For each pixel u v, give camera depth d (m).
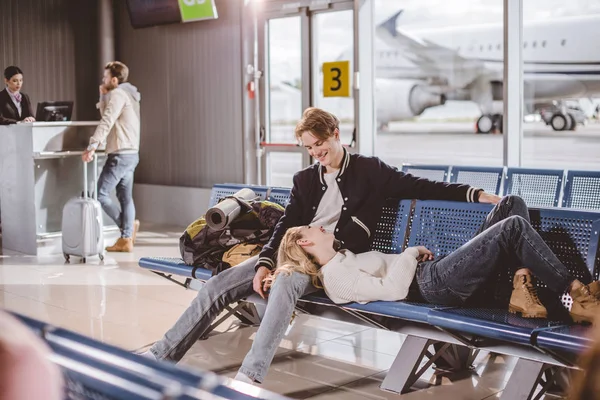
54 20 10.32
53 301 5.82
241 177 9.26
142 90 10.43
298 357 4.36
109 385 1.19
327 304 3.69
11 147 8.07
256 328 4.98
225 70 9.29
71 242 7.37
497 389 3.79
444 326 3.26
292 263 3.73
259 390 1.17
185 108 9.86
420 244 4.01
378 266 3.70
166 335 3.82
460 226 3.90
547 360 3.03
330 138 4.00
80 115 10.66
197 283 4.62
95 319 5.26
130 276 6.73
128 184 8.02
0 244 8.60
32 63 10.16
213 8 9.13
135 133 7.93
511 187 5.66
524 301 3.24
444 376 3.99
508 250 3.31
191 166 9.88
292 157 11.02
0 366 0.84
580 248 3.42
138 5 9.93
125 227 8.02
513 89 7.10
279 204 4.75
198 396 1.10
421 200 4.06
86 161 7.57
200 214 9.67
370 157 4.09
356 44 7.93
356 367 4.18
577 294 3.13
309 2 8.34
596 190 5.23
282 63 8.82
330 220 4.03
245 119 9.10
